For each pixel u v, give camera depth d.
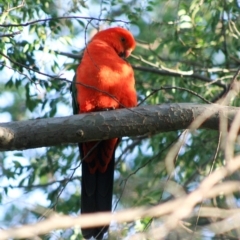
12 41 11.60
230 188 6.47
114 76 10.55
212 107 9.27
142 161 13.53
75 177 13.05
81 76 10.63
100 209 10.80
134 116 9.31
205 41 13.49
